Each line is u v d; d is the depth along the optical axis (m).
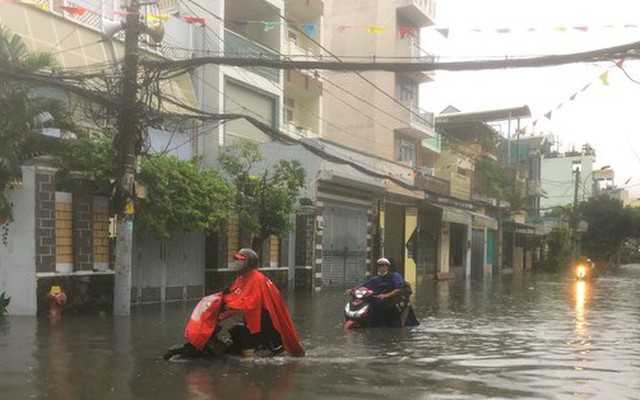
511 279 36.69
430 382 6.98
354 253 26.19
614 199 71.31
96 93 12.82
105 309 14.45
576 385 6.96
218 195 16.03
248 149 18.45
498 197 45.31
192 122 20.23
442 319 14.20
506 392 6.54
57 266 13.55
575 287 28.27
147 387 6.54
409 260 31.38
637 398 6.40
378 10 33.59
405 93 35.59
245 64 11.91
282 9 25.02
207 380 6.91
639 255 97.12
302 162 22.44
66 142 13.97
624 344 10.34
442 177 38.44
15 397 6.05
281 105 24.77
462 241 39.41
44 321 12.11
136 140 13.08
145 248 16.33
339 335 11.23
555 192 77.38
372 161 27.02
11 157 12.16
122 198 12.97
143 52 18.95
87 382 6.73
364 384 6.81
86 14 17.92
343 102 32.47
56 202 13.59
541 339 10.85
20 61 12.94
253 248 18.58
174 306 15.66
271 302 8.54
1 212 12.35
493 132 48.41
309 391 6.44
